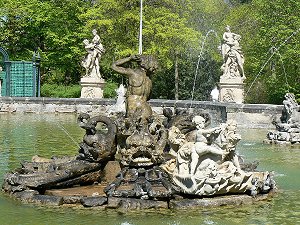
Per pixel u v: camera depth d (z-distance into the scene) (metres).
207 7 45.47
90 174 10.38
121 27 41.53
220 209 9.23
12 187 10.05
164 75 44.62
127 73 12.30
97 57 35.66
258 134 22.17
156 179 9.76
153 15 40.75
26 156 14.93
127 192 9.28
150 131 11.17
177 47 41.16
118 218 8.64
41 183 9.92
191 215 8.86
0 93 37.88
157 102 32.25
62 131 21.92
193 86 42.28
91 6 45.94
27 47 44.81
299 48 33.69
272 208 9.44
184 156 9.64
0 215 8.77
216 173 9.44
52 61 43.34
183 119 12.25
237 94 32.03
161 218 8.66
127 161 10.25
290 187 11.38
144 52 39.72
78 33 42.56
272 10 35.47
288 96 19.47
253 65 37.09
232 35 32.12
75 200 9.38
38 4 42.38
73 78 48.31
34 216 8.73
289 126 18.80
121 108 29.12
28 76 37.88
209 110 28.80
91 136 10.48
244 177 9.74
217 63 45.25
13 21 43.09
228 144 9.63
